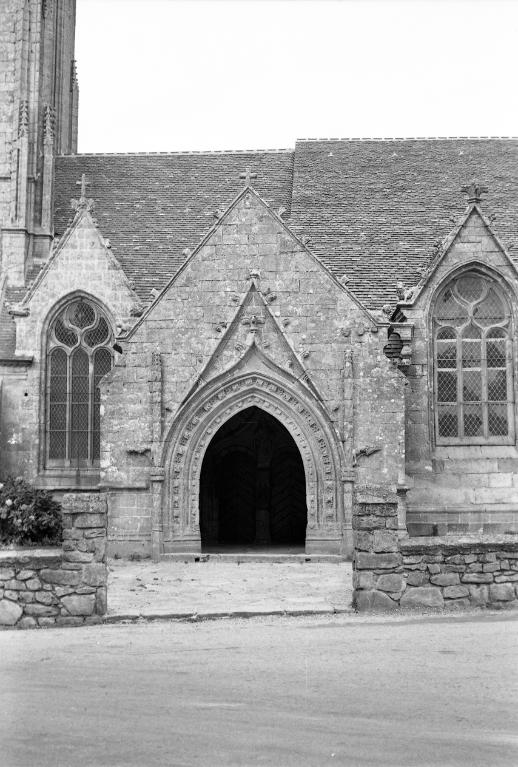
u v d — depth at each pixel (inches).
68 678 553.0
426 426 1195.9
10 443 1330.0
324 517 1136.8
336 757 423.2
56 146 1665.8
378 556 756.6
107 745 441.4
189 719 476.4
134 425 1159.6
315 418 1147.9
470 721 470.9
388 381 1141.7
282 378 1156.5
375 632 671.1
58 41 1716.3
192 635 671.8
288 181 1582.2
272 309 1165.7
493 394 1224.2
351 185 1534.2
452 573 758.5
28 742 446.6
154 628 702.5
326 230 1428.4
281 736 450.9
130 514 1150.3
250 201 1184.8
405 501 1136.2
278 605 777.6
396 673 556.7
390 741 442.9
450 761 418.3
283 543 1362.0
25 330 1346.0
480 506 1181.1
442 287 1227.9
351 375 1143.6
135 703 502.9
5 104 1528.1
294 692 519.2
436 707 492.7
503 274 1222.3
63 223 1536.7
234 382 1162.0
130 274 1408.7
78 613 722.2
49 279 1352.1
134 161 1640.0
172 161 1636.3
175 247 1455.5
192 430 1159.6
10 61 1528.1
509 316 1226.0
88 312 1364.4
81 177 1524.4
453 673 555.5
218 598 824.9
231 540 1395.2
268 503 1370.6
